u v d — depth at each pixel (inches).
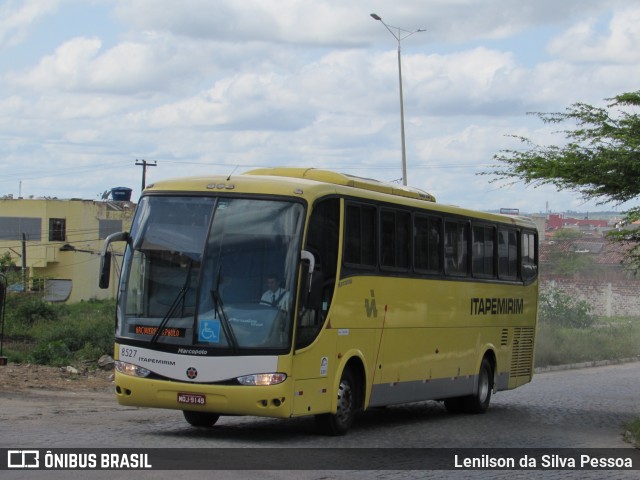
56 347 1179.3
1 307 1130.0
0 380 919.7
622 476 542.6
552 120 742.5
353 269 652.1
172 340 573.6
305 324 588.7
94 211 3604.8
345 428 649.0
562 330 1870.1
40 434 583.8
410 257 742.5
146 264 591.2
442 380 802.8
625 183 716.7
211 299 573.3
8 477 430.6
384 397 703.1
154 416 731.4
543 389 1191.6
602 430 777.6
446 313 805.9
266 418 754.2
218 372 564.7
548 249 3078.2
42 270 3484.3
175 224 593.9
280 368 565.6
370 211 684.1
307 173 682.8
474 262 866.1
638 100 722.2
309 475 472.1
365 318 668.7
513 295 957.8
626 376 1403.8
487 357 904.3
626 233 750.5
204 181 601.6
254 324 568.7
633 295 2655.0
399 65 1745.8
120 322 592.1
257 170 698.2
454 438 685.9
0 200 3521.2
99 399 844.6
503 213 1012.5
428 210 776.3
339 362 632.4
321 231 613.0
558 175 716.7
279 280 577.6
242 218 588.1
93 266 3585.1
